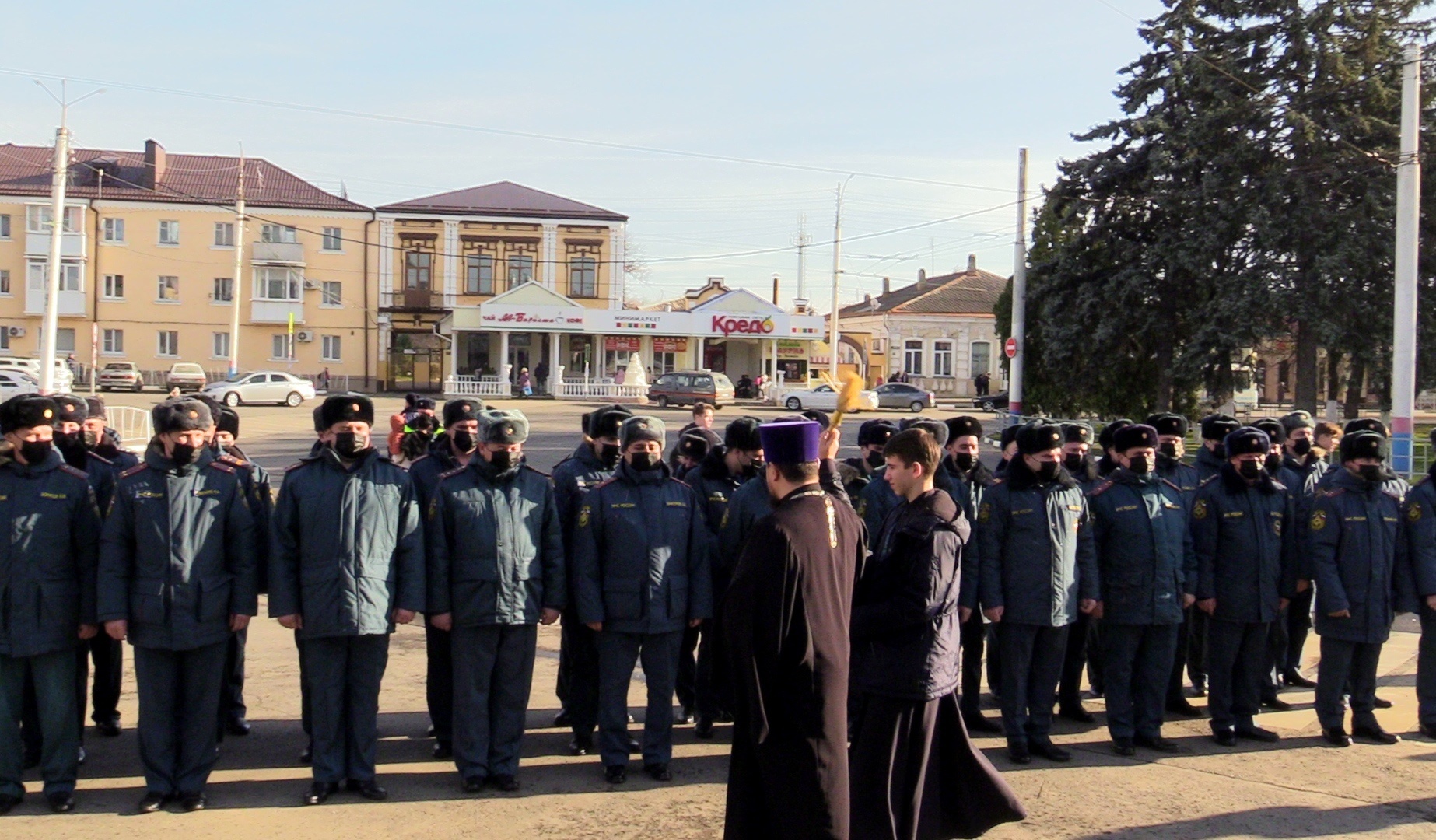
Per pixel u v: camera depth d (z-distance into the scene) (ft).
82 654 20.52
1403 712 25.63
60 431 22.04
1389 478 24.53
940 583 15.66
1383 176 78.79
